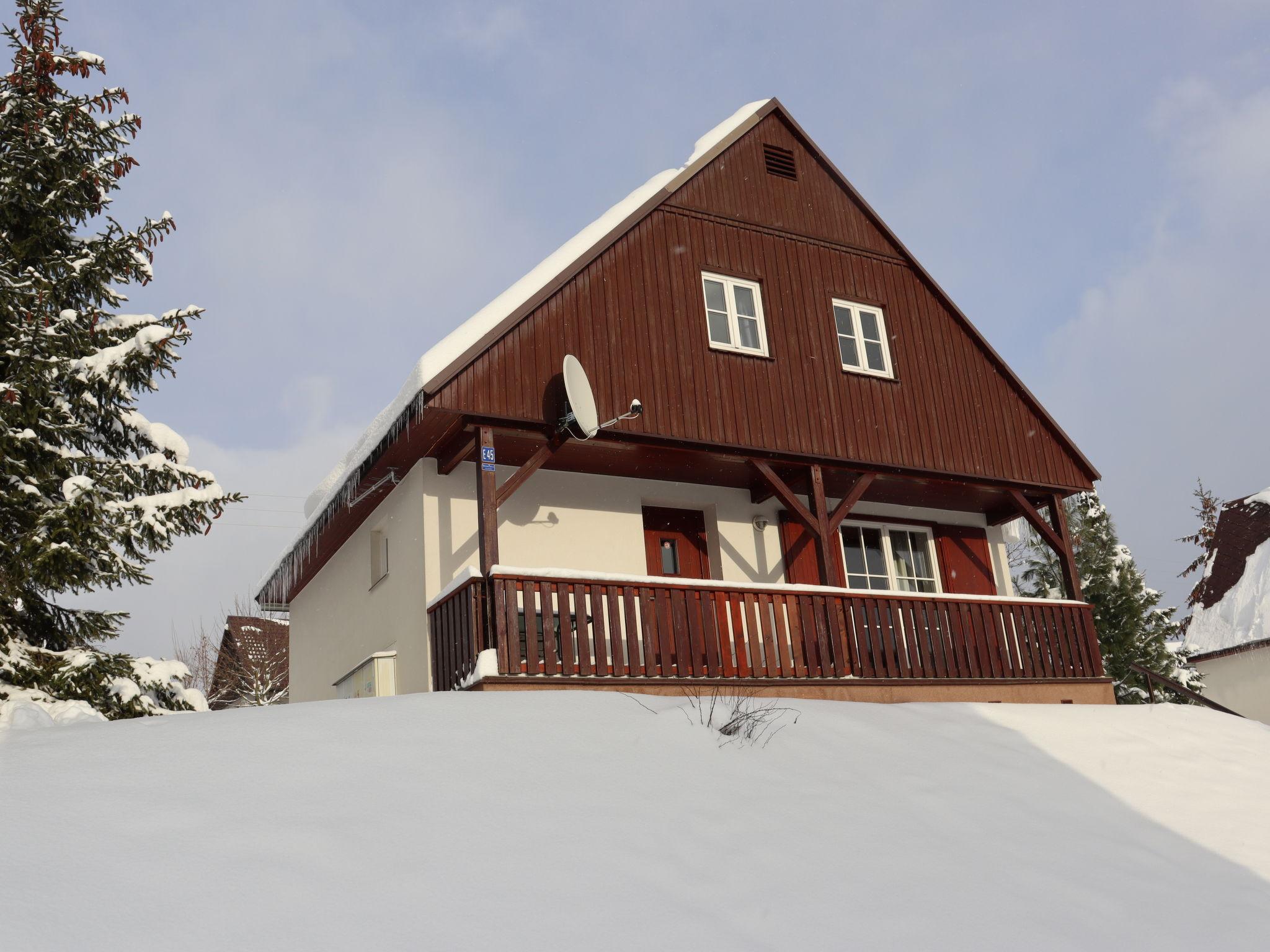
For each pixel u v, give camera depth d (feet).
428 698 22.47
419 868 14.39
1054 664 40.96
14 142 41.09
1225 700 80.79
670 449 37.01
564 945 13.10
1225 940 17.19
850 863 17.35
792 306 41.96
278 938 12.18
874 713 27.12
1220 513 95.81
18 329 35.78
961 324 46.21
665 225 40.11
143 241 41.96
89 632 38.14
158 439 38.34
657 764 20.18
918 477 42.34
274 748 18.13
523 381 33.94
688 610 33.55
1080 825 21.67
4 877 12.71
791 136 45.68
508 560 36.83
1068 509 67.51
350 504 39.70
